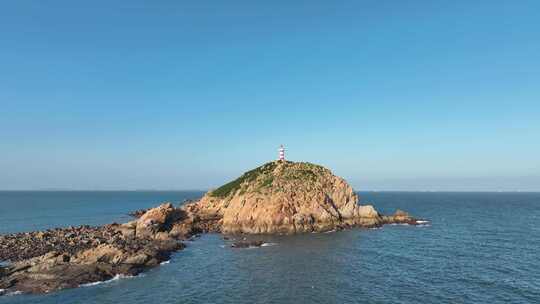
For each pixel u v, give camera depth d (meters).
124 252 76.69
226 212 132.62
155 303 54.66
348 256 82.81
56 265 68.75
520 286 60.72
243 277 67.25
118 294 58.47
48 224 149.88
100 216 183.75
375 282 63.12
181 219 128.00
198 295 57.84
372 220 133.88
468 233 116.81
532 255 84.00
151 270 72.88
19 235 106.75
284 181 135.25
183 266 75.94
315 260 79.31
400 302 53.81
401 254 84.75
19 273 65.19
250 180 148.75
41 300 55.81
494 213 193.12
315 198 128.12
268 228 118.44
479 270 70.56
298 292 58.44
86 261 71.06
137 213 188.38
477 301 54.12
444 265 74.38
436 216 173.50
